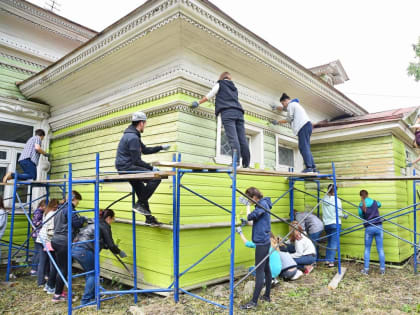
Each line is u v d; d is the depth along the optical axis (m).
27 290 5.20
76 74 6.19
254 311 4.03
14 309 4.37
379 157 7.25
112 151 5.96
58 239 4.62
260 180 6.33
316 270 6.23
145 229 5.04
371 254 6.97
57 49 8.39
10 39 7.43
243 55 5.41
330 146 8.04
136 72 5.60
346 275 5.94
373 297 4.63
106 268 5.63
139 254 5.08
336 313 4.02
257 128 6.34
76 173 6.80
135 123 4.32
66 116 7.20
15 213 7.07
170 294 4.50
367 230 6.07
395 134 7.29
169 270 4.57
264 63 5.73
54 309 4.35
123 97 5.75
